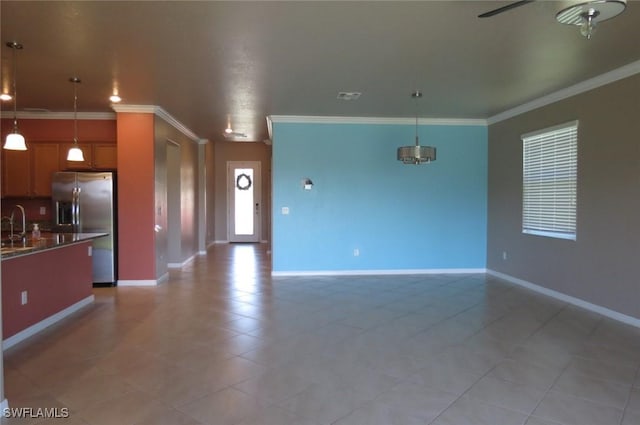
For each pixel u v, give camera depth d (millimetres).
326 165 6934
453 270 7184
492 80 4711
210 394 2801
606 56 3938
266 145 11734
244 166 11789
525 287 6074
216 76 4531
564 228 5293
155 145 6141
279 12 3004
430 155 5035
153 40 3520
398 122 6984
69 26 3238
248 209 11820
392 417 2508
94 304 5141
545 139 5629
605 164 4578
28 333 3951
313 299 5410
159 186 6387
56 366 3264
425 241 7129
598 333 4039
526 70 4348
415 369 3215
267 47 3689
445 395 2789
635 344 3740
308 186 6867
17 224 6406
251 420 2475
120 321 4445
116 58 3955
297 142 6875
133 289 5957
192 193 8992
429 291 5852
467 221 7176
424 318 4559
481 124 7109
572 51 3795
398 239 7086
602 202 4629
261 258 8961
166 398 2744
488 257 7168
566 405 2652
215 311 4828
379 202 7031
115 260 6176
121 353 3539
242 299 5406
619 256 4414
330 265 7004
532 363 3328
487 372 3156
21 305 3863
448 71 4387
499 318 4551
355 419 2486
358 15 3061
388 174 7020
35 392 2830
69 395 2787
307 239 6961
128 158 6039
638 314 4207
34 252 4004
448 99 5594
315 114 6613
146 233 6129
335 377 3070
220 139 9844
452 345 3732
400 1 2838
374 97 5496
